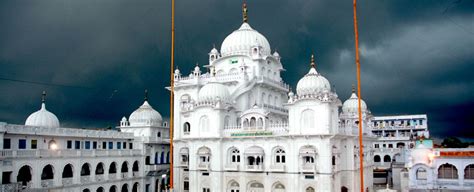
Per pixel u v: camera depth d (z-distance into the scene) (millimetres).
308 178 63406
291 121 65125
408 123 122812
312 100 63625
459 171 61375
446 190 60594
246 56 79562
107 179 69750
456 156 61594
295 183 63969
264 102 81562
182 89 81312
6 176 53594
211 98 72062
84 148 69000
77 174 63750
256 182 68000
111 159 71250
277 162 66688
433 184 62344
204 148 71562
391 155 107375
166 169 86125
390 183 87812
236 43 81438
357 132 75125
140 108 91000
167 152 89000
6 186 49562
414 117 122312
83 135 68000
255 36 82688
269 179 66250
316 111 63406
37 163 57281
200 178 71625
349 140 69875
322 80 67500
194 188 71688
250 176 67938
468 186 60312
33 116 68812
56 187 59250
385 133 122500
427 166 62969
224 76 78188
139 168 78938
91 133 69688
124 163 76250
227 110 72688
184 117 77312
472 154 61031
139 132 88312
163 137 91562
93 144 70938
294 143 64750
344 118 85062
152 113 90125
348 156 69750
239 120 75250
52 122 69688
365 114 84500
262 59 79250
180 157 77312
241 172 68562
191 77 81500
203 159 72500
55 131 62750
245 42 81250
